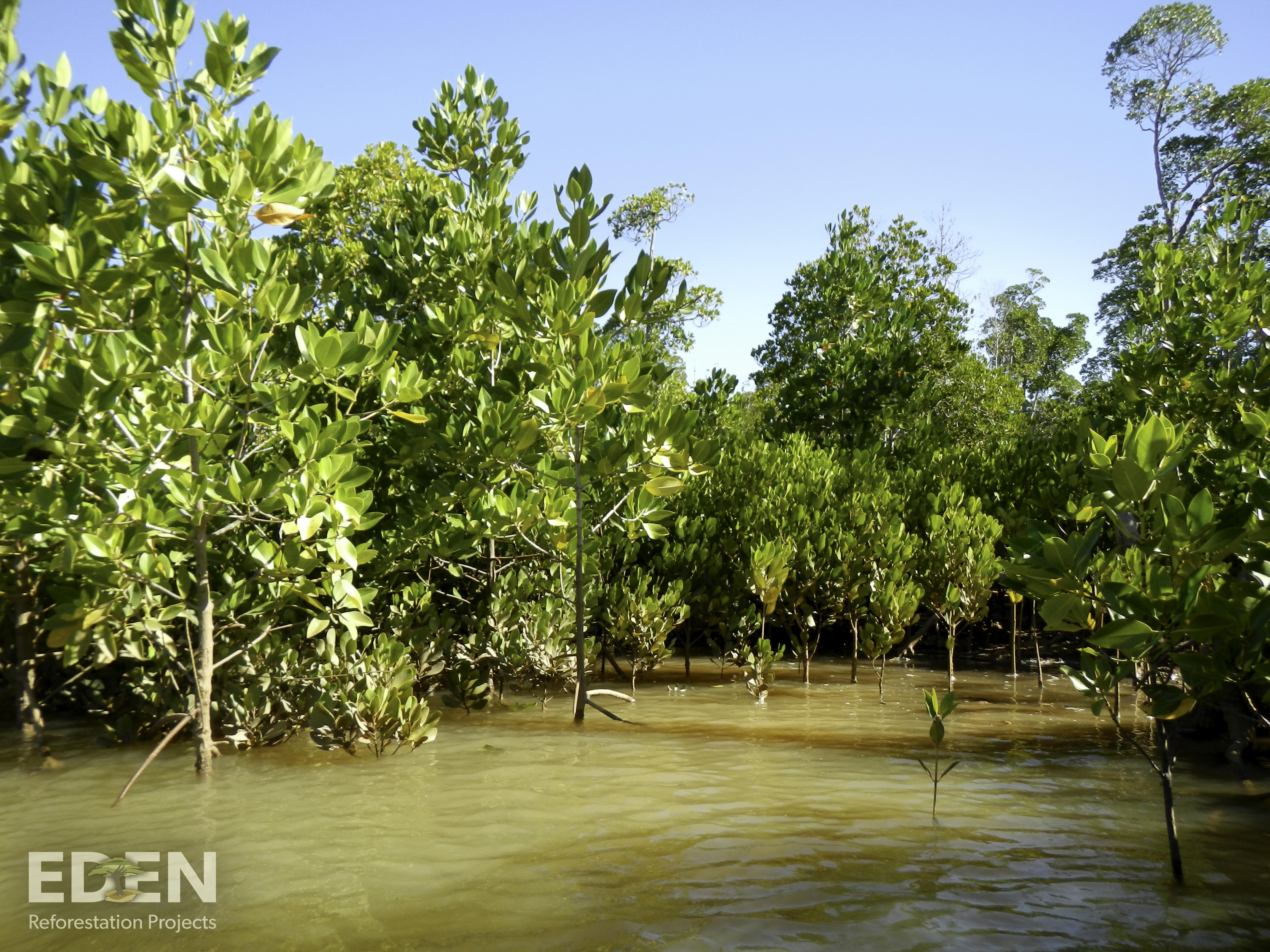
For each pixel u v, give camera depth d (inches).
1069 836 186.4
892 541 420.5
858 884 158.7
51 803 218.2
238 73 241.0
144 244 250.2
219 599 282.7
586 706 354.6
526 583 370.9
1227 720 261.4
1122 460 158.2
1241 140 1268.5
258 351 245.8
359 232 845.8
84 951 134.7
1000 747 278.5
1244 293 374.9
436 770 250.4
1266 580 157.9
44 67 237.5
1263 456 273.7
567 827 195.5
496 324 371.6
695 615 435.8
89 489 245.1
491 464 315.0
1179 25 1289.4
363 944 135.0
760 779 238.5
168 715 268.5
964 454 593.9
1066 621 172.6
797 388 882.1
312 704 275.7
